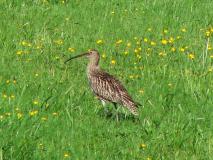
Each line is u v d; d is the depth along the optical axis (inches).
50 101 658.8
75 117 639.8
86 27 909.8
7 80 701.9
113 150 577.3
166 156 577.9
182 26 936.3
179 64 794.8
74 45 840.3
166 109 665.0
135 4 1018.1
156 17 968.9
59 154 559.5
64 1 1013.2
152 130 610.5
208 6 1029.2
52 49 826.2
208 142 600.1
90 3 1012.5
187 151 588.7
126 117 652.7
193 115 650.8
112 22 933.8
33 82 711.7
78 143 585.0
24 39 854.5
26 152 554.3
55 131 601.9
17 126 592.7
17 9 961.5
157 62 797.9
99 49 833.5
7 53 796.6
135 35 888.9
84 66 783.1
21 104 647.1
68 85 713.0
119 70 775.1
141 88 711.1
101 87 653.9
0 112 629.9
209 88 713.6
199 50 843.4
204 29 922.7
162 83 718.5
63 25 912.3
